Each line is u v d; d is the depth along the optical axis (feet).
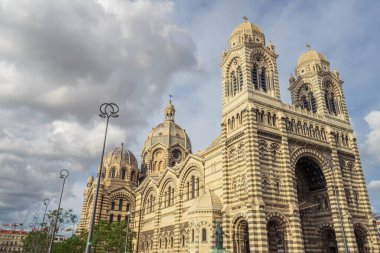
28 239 397.80
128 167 381.60
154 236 291.79
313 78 264.31
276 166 203.41
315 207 233.55
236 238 193.36
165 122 409.49
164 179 299.79
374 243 222.48
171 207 280.10
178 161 378.32
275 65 238.27
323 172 229.04
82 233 301.02
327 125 244.42
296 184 222.28
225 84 240.12
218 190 223.92
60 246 303.89
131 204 355.77
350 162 244.42
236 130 215.10
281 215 190.39
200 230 205.46
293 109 231.71
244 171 199.11
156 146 383.86
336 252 224.53
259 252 173.27
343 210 217.15
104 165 385.29
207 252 198.18
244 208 189.98
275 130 213.05
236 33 246.68
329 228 222.48
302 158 228.02
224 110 232.94
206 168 242.99
